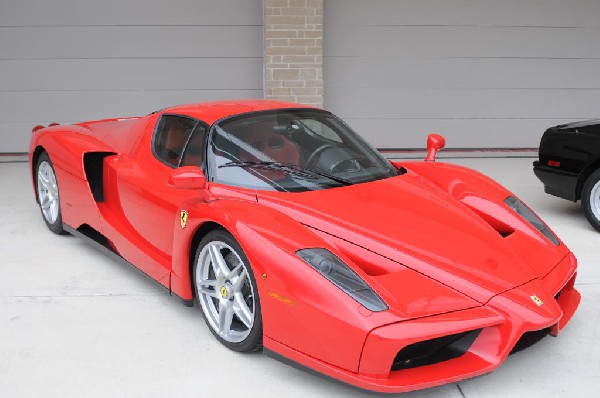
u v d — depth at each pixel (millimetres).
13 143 8094
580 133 5047
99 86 8031
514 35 8328
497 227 3414
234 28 8023
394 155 8297
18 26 7824
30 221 5473
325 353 2615
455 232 3088
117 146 4438
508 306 2674
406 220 3123
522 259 3029
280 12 7801
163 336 3391
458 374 2580
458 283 2732
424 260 2826
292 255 2736
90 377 2986
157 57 8023
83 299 3869
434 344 2695
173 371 3033
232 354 3188
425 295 2648
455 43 8273
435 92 8375
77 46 7914
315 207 3145
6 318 3609
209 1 7941
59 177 4707
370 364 2510
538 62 8422
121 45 7957
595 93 8570
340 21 8086
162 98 8125
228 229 2986
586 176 5113
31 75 7941
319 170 3496
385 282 2688
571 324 3514
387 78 8281
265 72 7945
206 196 3348
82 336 3393
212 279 3365
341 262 2729
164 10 7922
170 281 3578
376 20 8125
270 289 2758
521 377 2979
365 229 2990
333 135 3805
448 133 8500
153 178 3834
